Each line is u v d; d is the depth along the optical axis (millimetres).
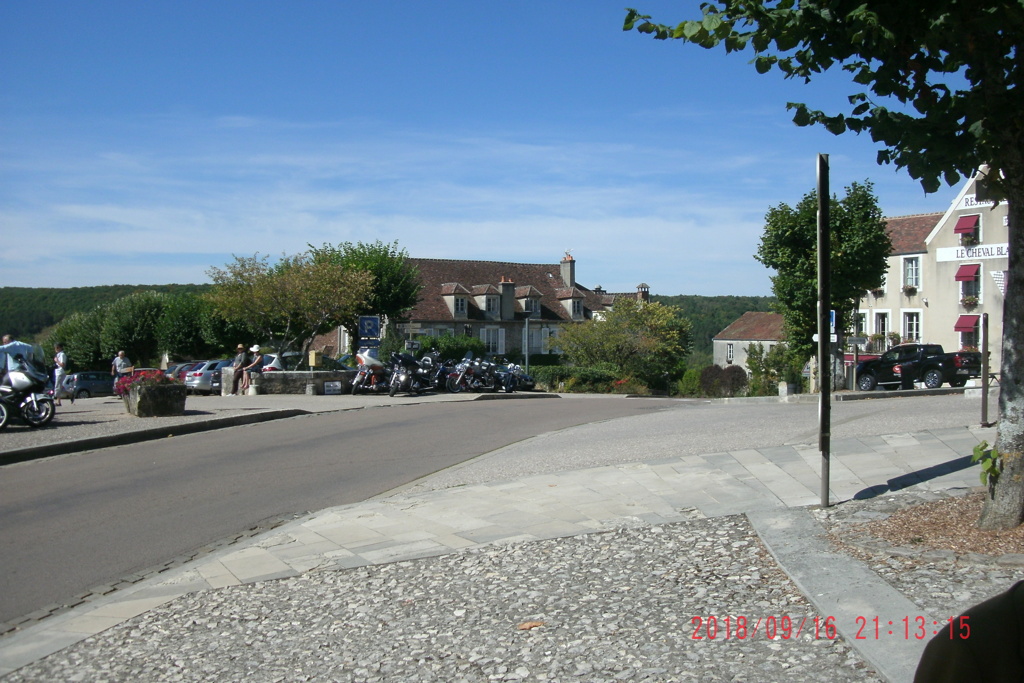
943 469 8195
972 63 5465
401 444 12977
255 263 30250
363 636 4824
